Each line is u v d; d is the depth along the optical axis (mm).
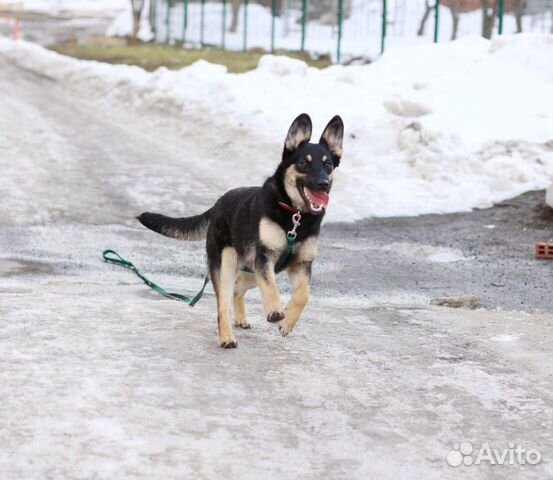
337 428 5957
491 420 6250
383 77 24234
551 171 18062
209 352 7383
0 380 6383
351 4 44750
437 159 18766
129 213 15789
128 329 7918
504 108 20672
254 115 23984
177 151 21875
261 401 6344
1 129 23328
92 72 35125
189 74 29188
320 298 11180
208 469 5219
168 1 49969
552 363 7605
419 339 8289
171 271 12391
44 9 84062
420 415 6277
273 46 38344
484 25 31375
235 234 7566
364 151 20094
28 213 15250
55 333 7621
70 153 20844
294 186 7305
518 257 13867
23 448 5324
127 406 6051
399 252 14125
